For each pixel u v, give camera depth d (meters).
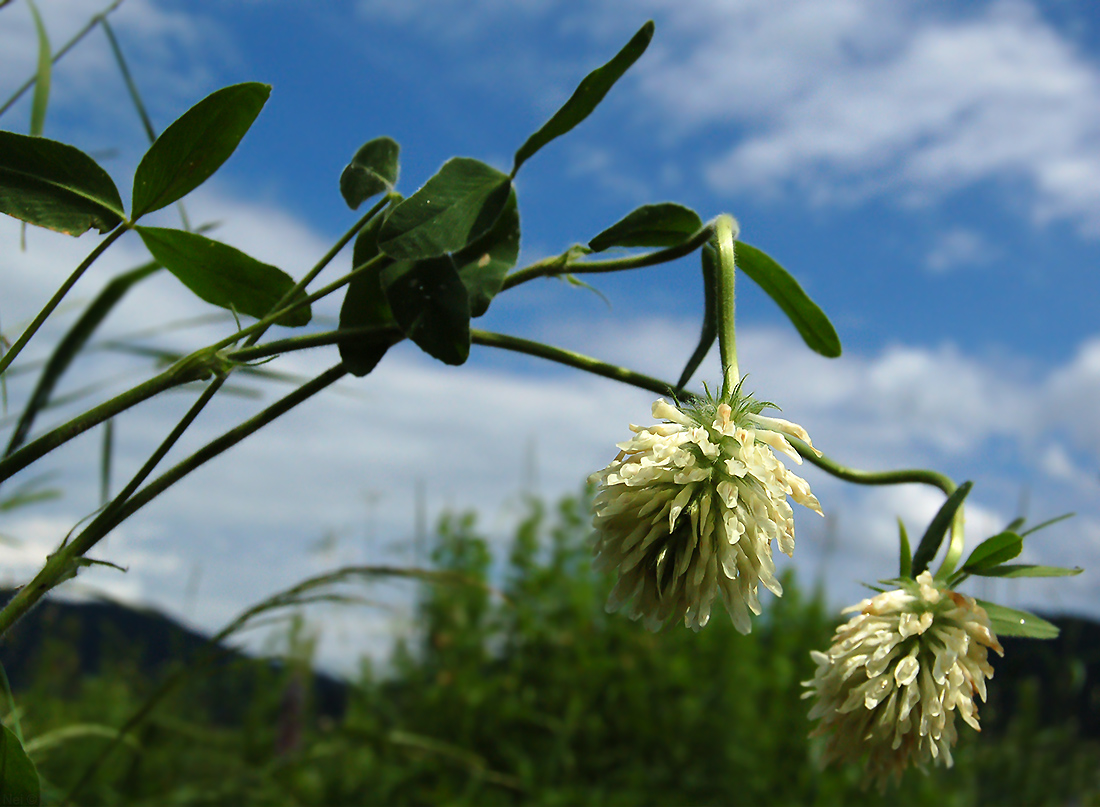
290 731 0.58
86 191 0.16
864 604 0.17
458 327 0.16
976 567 0.17
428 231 0.16
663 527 0.15
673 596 0.15
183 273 0.18
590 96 0.16
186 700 0.66
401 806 0.58
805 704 0.69
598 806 0.57
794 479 0.15
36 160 0.15
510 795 0.58
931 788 0.62
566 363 0.17
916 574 0.17
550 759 0.60
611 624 0.68
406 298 0.16
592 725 0.62
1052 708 0.75
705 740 0.64
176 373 0.16
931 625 0.16
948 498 0.17
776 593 0.15
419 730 0.62
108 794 0.48
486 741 0.61
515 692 0.65
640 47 0.16
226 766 0.60
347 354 0.17
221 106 0.15
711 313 0.18
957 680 0.16
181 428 0.16
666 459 0.15
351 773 0.59
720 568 0.15
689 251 0.17
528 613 0.66
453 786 0.59
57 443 0.15
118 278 0.22
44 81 0.21
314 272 0.17
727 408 0.16
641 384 0.17
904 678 0.16
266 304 0.18
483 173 0.17
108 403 0.15
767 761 0.64
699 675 0.67
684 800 0.60
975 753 0.71
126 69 0.22
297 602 0.23
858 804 0.62
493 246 0.17
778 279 0.20
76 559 0.15
